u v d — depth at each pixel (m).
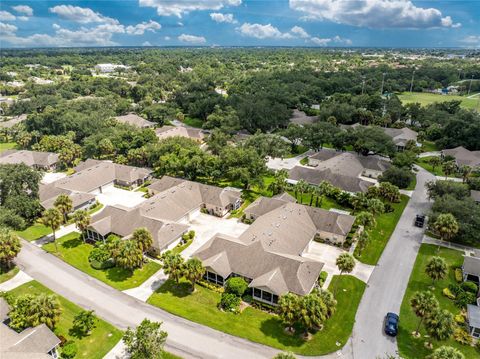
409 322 48.56
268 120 134.75
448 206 69.31
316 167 101.75
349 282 56.41
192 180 97.31
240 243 59.44
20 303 44.75
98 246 65.94
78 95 197.62
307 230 67.06
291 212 70.12
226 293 53.03
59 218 65.00
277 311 48.03
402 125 143.12
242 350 43.69
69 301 52.16
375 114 149.75
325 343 44.84
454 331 43.50
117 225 68.69
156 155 103.50
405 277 57.97
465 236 65.62
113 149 115.25
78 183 88.94
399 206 83.31
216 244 60.31
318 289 46.75
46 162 108.62
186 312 50.06
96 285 55.88
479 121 118.38
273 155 108.69
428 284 56.22
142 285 55.91
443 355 36.19
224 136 116.31
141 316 49.31
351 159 103.44
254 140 109.25
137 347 39.38
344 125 140.25
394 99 163.75
